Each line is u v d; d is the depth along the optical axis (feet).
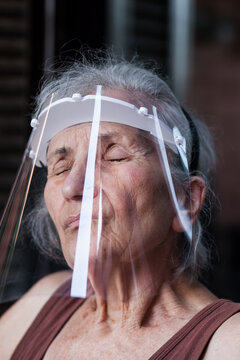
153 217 4.24
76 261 4.03
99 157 4.24
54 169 4.39
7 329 4.91
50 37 9.20
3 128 9.71
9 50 9.44
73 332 4.60
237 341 3.82
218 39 23.22
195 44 22.56
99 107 4.35
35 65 9.31
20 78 9.53
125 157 4.24
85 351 4.41
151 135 4.35
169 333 4.23
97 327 4.51
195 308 4.46
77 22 9.27
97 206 4.10
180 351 3.99
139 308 4.38
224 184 21.98
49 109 4.48
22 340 4.76
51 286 4.83
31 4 9.30
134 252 4.20
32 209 4.55
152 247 4.30
